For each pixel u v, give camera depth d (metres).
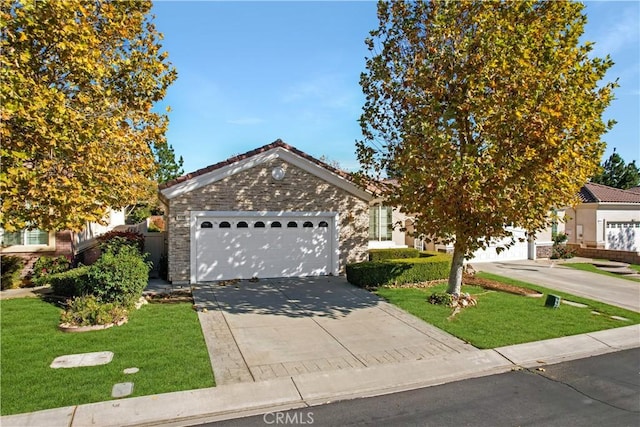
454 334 8.99
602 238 24.61
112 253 11.00
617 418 5.68
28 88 6.72
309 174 15.26
